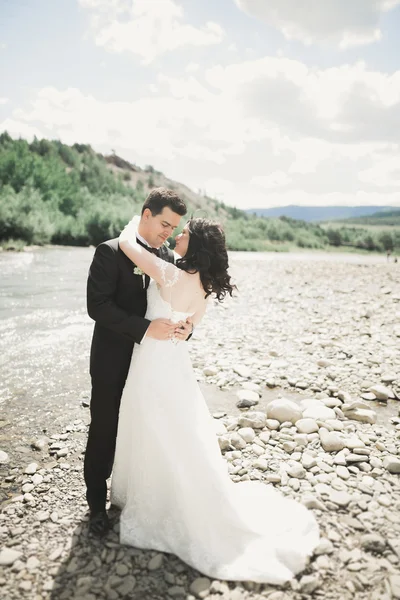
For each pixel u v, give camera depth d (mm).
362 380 5133
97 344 2539
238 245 53594
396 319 8844
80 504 2775
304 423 3850
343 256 47312
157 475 2424
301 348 6605
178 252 2520
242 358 6004
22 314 8492
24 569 2201
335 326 8211
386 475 3109
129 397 2463
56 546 2379
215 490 2400
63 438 3689
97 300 2367
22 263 17156
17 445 3596
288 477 3080
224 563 2230
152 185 158125
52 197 43531
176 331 2385
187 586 2121
